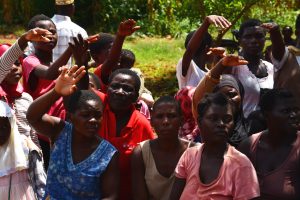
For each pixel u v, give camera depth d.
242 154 4.04
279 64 5.52
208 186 3.98
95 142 4.39
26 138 4.94
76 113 4.31
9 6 12.98
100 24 16.33
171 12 11.62
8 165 4.73
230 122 4.05
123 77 4.76
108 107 4.80
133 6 16.36
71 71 4.24
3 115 4.68
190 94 5.13
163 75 11.92
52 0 15.99
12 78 5.24
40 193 4.79
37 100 4.29
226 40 7.59
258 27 5.73
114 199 4.32
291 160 4.18
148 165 4.49
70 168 4.32
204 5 10.41
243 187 3.94
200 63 5.76
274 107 4.22
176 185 4.17
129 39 15.23
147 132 4.84
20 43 4.85
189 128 5.12
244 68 5.54
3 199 4.70
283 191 4.13
